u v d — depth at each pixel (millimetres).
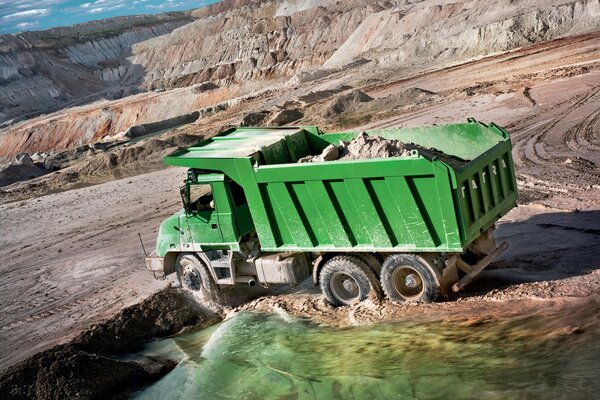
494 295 9281
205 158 10695
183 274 12141
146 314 11578
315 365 8852
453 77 39156
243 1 159625
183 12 170375
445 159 10289
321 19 91062
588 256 10094
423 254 9391
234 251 11133
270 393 8523
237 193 11031
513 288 9367
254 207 10445
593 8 44469
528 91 27641
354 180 9312
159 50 126250
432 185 8781
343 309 10305
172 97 74875
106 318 12672
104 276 16250
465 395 7113
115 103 81812
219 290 11891
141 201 24828
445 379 7543
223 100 72750
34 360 9727
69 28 146500
